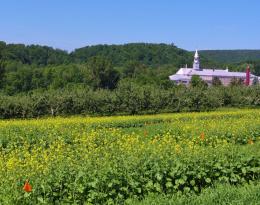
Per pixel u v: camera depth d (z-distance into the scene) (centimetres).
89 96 4366
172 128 2355
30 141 1906
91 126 2684
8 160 1284
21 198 925
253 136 2206
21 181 959
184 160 1157
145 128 2533
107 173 1015
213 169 1196
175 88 5128
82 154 1305
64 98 4219
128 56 15075
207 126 2367
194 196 1021
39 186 952
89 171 1014
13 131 2119
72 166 1045
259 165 1281
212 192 1046
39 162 1241
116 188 1017
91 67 7331
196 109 4891
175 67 15812
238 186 1158
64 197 973
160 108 4706
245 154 1296
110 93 4575
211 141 2022
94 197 976
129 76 8638
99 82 7250
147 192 1056
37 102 4075
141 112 4591
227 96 5328
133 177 1052
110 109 4447
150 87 4903
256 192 1051
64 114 4225
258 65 17900
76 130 2191
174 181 1109
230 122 2573
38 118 3884
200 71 14362
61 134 2064
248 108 5312
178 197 1015
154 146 1379
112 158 1150
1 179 1004
